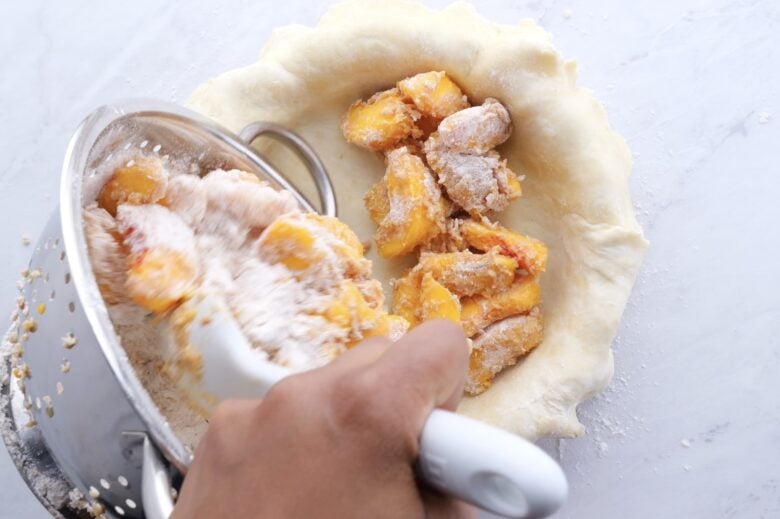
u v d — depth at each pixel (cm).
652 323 70
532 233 67
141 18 75
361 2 67
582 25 72
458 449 40
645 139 71
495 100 65
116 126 55
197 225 57
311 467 39
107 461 52
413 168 64
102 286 54
